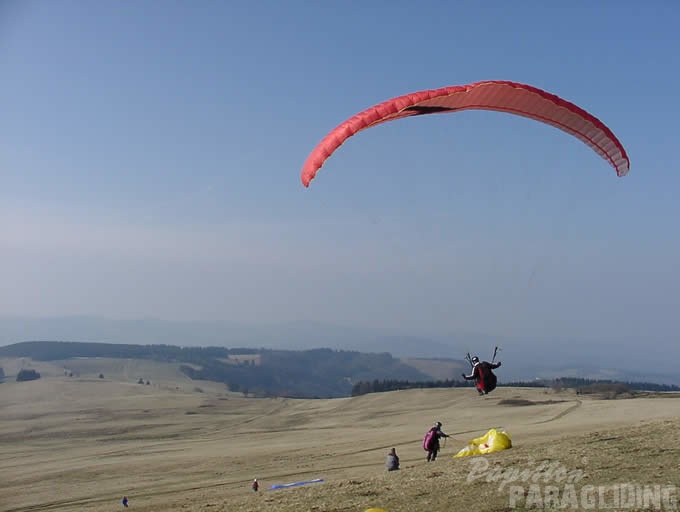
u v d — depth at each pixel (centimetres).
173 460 6016
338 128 1616
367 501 1507
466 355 1805
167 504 2438
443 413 9556
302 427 10481
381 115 1605
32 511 4275
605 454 1706
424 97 1614
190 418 13888
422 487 1583
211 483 4334
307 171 1644
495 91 1666
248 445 7400
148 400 17162
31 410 15338
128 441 10062
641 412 6838
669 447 1714
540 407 8550
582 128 1816
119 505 3612
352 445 5878
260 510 1586
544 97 1670
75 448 9338
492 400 11181
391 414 10881
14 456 8619
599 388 11619
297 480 3869
